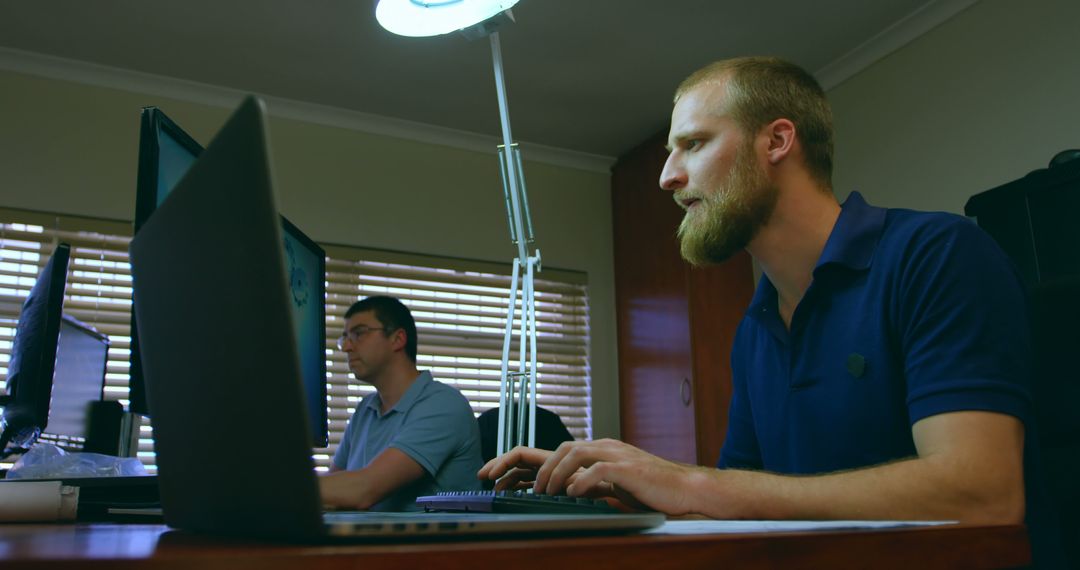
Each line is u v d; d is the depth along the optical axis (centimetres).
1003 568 44
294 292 135
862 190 305
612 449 67
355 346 210
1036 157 242
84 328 189
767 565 37
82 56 312
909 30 290
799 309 97
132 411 78
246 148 35
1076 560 90
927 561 42
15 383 147
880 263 91
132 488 92
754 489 60
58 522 76
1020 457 66
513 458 85
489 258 375
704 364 338
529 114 362
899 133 291
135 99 326
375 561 30
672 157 106
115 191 317
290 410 34
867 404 89
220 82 332
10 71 310
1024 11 252
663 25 293
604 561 34
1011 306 77
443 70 324
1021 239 190
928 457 65
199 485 44
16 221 301
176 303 45
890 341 88
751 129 101
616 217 402
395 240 357
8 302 295
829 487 60
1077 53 235
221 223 38
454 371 362
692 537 37
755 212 101
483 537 38
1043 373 98
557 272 387
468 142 382
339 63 319
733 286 353
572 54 312
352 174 356
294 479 35
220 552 31
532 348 167
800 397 96
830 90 325
